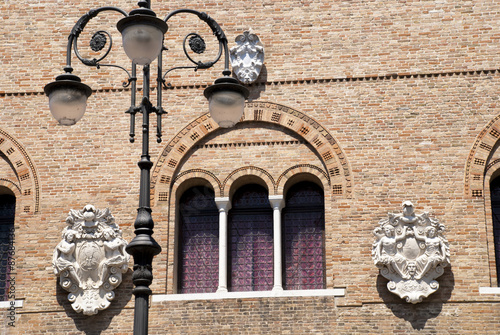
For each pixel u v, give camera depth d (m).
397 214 24.97
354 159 25.95
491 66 26.48
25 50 28.03
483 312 24.08
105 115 27.19
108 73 27.58
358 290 24.64
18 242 26.12
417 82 26.56
